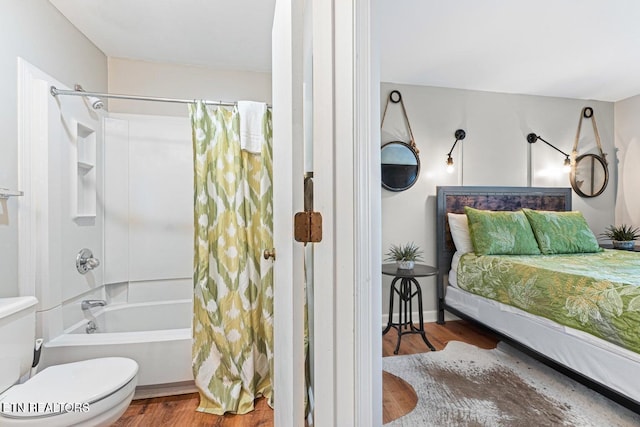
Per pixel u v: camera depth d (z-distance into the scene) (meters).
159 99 1.90
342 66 0.78
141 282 2.42
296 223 0.86
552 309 1.93
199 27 2.04
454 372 2.13
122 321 2.25
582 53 2.45
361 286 0.78
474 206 3.13
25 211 1.59
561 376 2.07
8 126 1.52
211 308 1.81
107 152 2.32
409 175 3.03
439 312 3.06
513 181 3.29
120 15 1.91
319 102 0.80
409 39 2.25
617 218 3.48
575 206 3.43
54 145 1.73
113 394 1.24
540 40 2.25
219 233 1.88
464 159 3.18
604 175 3.46
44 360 1.62
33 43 1.66
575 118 3.43
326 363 0.79
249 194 1.97
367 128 0.79
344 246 0.78
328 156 0.79
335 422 0.78
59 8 1.83
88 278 2.09
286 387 1.00
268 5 1.82
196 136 1.89
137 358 1.73
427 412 1.71
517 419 1.64
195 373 1.75
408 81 2.99
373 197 0.80
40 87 1.66
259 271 1.94
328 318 0.79
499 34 2.18
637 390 1.48
